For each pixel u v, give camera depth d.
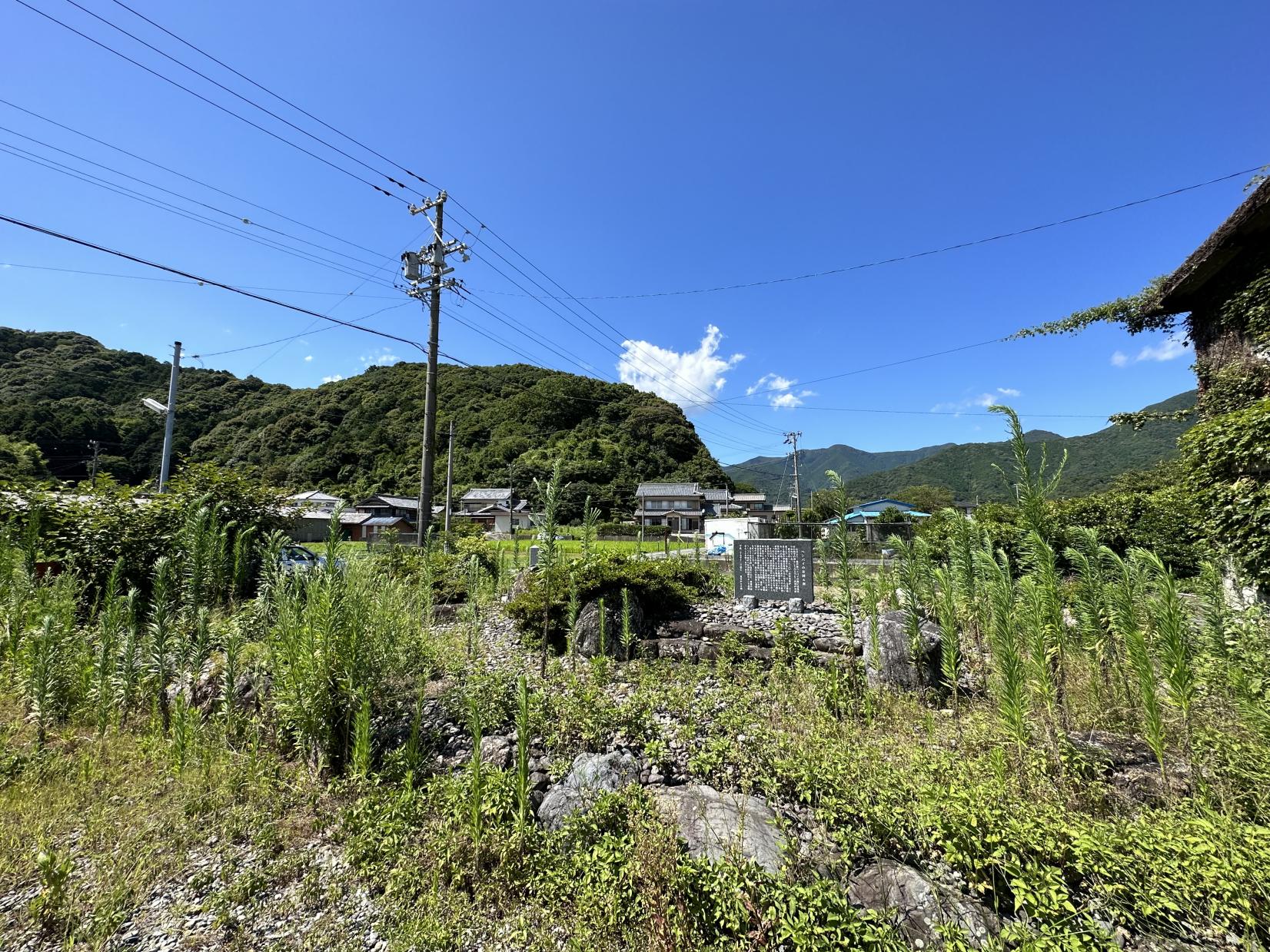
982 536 6.73
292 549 9.87
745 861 2.30
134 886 2.66
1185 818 2.37
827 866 2.45
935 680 4.69
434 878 2.64
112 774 3.66
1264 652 3.50
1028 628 3.85
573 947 2.24
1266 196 5.83
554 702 4.25
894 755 3.38
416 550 10.46
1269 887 1.86
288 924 2.48
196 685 4.55
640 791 2.90
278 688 3.90
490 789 3.02
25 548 6.84
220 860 2.92
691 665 5.74
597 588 6.82
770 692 4.84
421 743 3.96
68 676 4.54
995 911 2.11
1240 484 5.53
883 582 6.82
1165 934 1.96
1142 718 3.57
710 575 9.59
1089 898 2.06
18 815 3.17
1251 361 6.77
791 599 8.16
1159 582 3.48
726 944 2.11
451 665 5.12
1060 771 2.95
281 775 3.67
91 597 7.08
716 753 3.39
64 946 2.32
